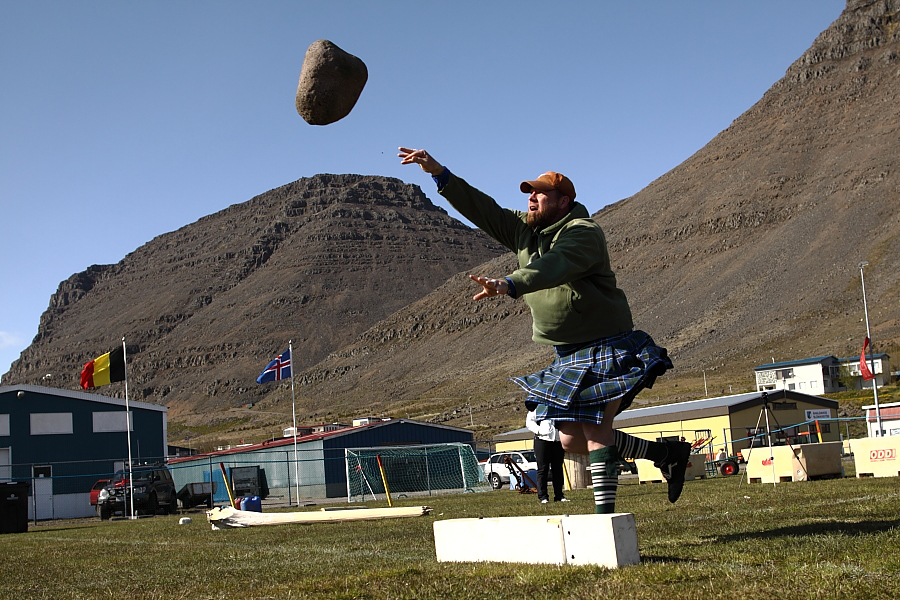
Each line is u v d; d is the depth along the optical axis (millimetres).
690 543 4992
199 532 11219
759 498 10141
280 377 31016
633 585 3443
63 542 11078
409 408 172125
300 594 3844
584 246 4305
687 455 4812
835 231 188750
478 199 4957
